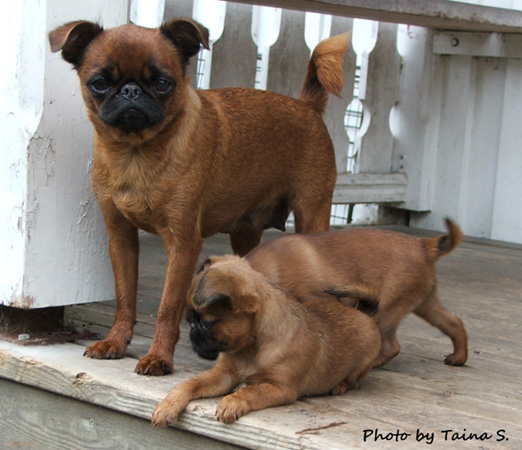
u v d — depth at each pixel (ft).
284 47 6.34
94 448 3.56
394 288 3.84
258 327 3.41
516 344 4.28
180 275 3.76
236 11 6.03
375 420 3.33
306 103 4.49
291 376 3.41
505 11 5.99
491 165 6.86
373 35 6.83
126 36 3.63
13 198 3.82
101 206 3.82
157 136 3.67
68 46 3.65
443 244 3.94
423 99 6.97
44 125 3.81
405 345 4.19
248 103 4.18
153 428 3.44
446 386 3.70
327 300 3.74
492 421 3.38
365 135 6.91
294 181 4.36
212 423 3.29
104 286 4.04
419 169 7.07
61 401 3.64
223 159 3.98
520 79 6.56
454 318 3.96
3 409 3.78
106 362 3.70
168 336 3.71
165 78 3.63
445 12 5.66
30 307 3.84
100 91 3.63
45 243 3.85
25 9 3.78
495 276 5.53
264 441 3.21
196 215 3.80
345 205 7.68
